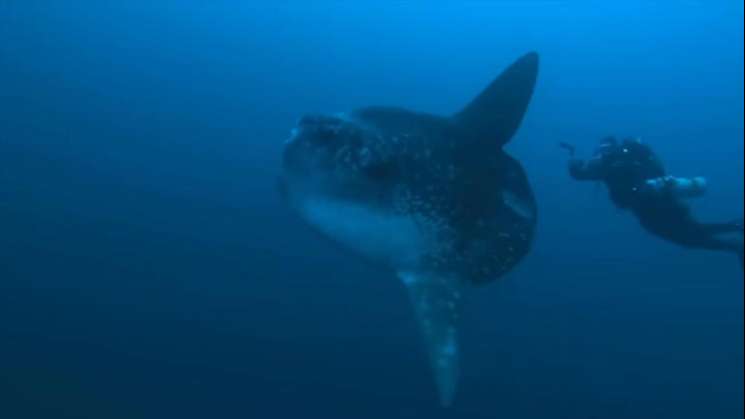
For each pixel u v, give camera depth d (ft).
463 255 12.23
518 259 13.02
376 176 12.00
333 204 11.98
